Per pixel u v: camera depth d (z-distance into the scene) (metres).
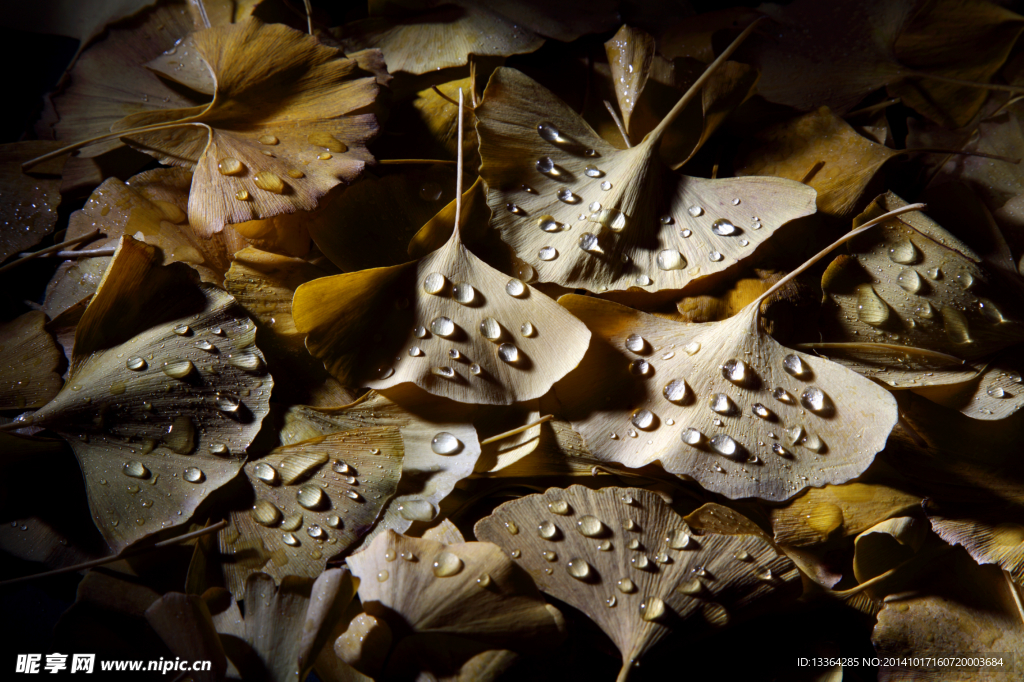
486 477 0.39
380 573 0.37
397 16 0.42
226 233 0.40
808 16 0.42
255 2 0.42
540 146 0.40
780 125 0.41
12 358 0.40
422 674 0.38
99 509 0.38
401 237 0.40
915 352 0.39
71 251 0.41
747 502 0.39
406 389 0.39
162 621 0.37
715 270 0.39
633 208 0.39
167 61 0.42
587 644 0.39
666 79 0.42
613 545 0.38
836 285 0.40
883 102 0.42
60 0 0.43
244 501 0.38
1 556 0.39
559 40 0.42
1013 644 0.38
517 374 0.38
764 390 0.38
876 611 0.39
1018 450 0.39
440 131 0.42
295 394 0.39
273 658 0.38
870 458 0.37
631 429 0.38
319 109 0.40
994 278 0.40
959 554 0.39
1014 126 0.42
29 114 0.43
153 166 0.42
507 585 0.37
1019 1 0.41
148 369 0.38
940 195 0.41
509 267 0.40
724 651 0.38
